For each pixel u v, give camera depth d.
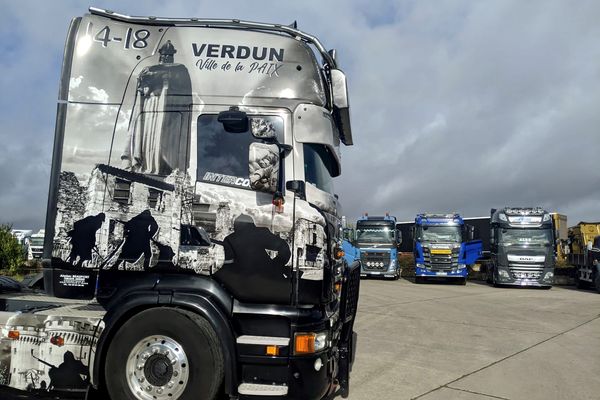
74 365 4.58
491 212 24.02
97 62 4.88
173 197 4.65
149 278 4.65
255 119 4.71
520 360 7.62
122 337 4.49
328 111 4.95
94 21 4.95
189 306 4.42
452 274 23.38
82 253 4.68
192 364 4.38
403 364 7.23
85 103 4.82
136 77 4.84
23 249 12.55
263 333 4.50
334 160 5.53
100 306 4.85
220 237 4.56
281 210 4.54
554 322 11.48
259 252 4.52
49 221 4.75
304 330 4.42
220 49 4.87
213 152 4.70
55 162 4.79
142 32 4.93
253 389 4.30
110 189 4.72
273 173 4.45
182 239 4.60
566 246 27.17
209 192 4.62
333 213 5.10
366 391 5.91
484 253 26.73
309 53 4.88
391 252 25.50
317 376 4.43
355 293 6.07
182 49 4.87
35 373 4.63
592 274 20.16
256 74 4.81
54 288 4.72
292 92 4.77
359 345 8.51
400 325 10.63
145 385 4.45
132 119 4.79
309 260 4.51
